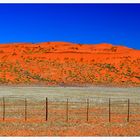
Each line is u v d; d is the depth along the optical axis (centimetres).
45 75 12088
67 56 14550
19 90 7906
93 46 16375
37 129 2920
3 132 2755
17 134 2675
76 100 5475
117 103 5109
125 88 9775
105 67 13350
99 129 2941
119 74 12581
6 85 10194
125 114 3922
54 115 3775
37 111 4103
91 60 14212
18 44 16175
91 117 3644
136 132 2812
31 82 10969
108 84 11219
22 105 4697
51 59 14150
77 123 3244
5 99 5491
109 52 15262
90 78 11938
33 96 6125
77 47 16125
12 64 13088
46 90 8006
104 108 4466
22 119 3481
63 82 11275
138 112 4122
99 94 6888
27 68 12788
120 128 2998
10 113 3922
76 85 10762
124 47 16162
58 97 5981
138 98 6012
